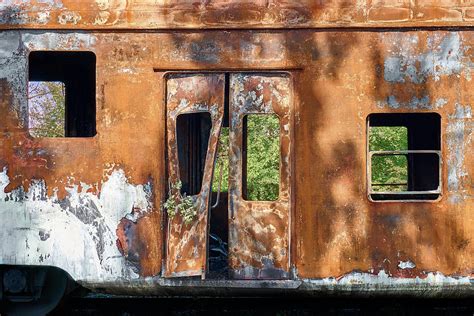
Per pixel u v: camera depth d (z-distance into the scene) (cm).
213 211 1381
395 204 991
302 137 1002
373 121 1284
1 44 1037
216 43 1010
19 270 1066
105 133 1021
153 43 1017
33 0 1031
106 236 1016
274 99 1009
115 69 1021
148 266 1010
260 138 1912
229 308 1134
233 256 1008
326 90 1001
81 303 1149
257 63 1005
